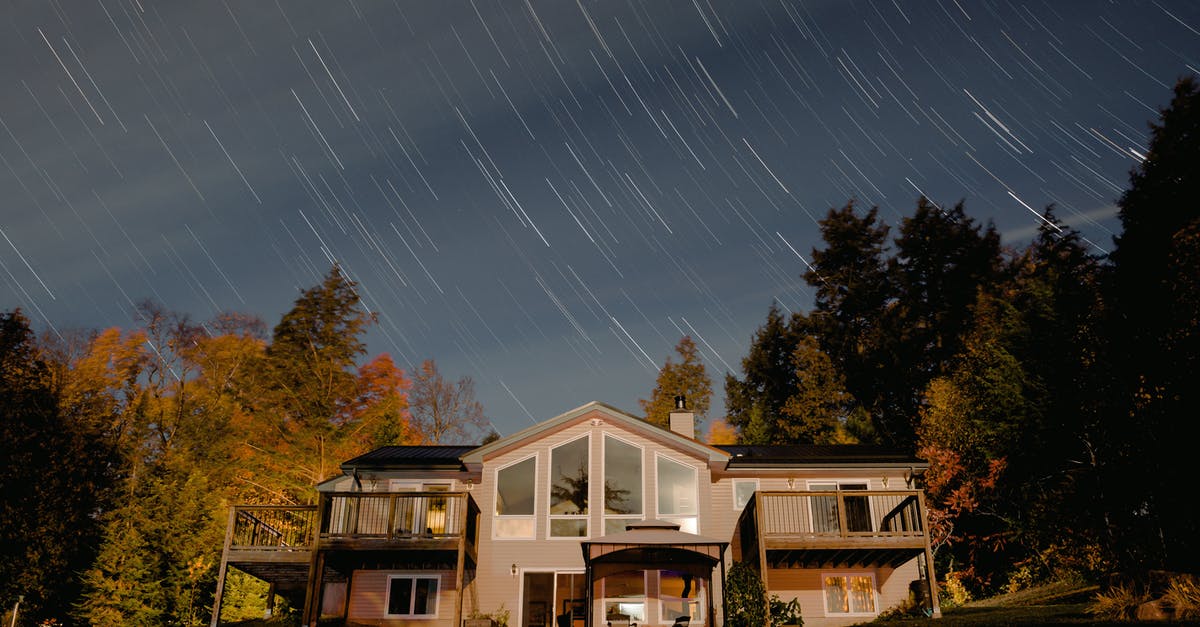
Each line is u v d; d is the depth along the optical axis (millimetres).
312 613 17719
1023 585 24266
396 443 37625
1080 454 23391
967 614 17703
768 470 21312
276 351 41062
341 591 21031
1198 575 15578
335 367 41219
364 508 20188
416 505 20141
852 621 19688
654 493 20484
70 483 24812
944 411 28406
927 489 26172
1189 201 24828
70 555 23531
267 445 38312
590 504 20406
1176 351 20531
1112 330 22562
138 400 34938
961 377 29469
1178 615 13164
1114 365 21922
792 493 18484
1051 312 24250
